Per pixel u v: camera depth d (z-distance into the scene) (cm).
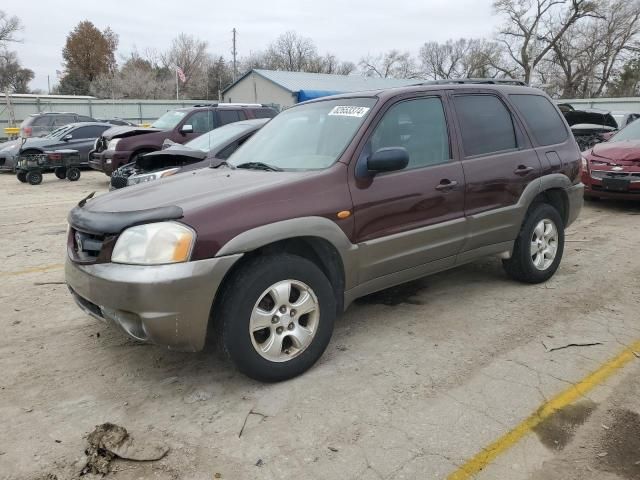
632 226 778
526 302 471
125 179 804
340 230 349
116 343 400
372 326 425
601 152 910
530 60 4925
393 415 304
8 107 3231
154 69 7162
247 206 317
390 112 394
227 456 271
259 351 325
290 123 446
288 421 300
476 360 367
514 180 461
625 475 255
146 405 318
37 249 682
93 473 259
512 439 282
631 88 5322
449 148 424
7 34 6069
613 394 322
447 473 258
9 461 268
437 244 410
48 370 360
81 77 7481
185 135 1225
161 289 289
